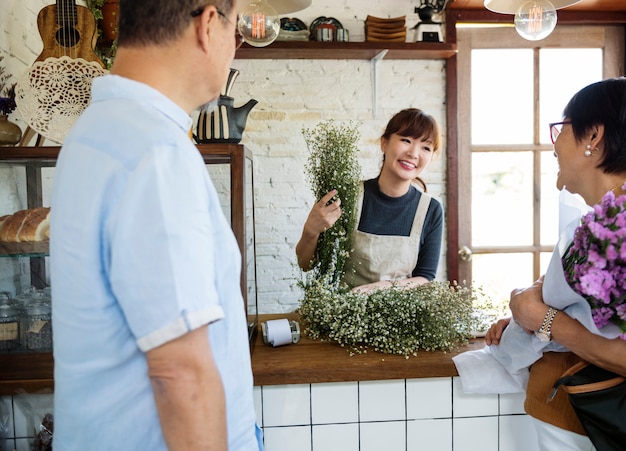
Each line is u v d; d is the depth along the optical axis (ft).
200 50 2.58
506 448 4.54
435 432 4.49
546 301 3.56
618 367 3.22
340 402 4.42
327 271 5.41
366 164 10.62
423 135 5.96
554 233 10.93
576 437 3.59
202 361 2.29
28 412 4.25
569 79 10.78
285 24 9.73
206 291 2.29
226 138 4.77
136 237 2.21
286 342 4.77
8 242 4.20
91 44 4.74
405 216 6.12
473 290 4.98
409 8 10.53
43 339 4.24
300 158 10.50
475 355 4.43
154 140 2.32
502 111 10.75
